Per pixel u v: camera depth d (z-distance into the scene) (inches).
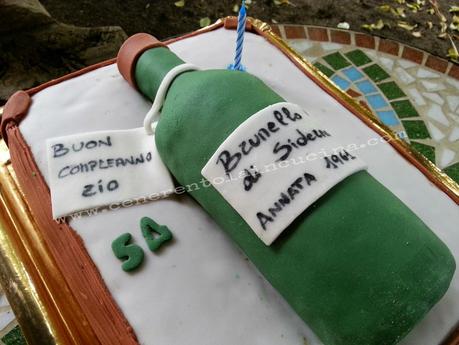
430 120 61.2
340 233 24.6
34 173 33.8
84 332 28.7
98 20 73.0
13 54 60.3
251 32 46.2
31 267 32.0
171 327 27.9
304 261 25.2
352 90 63.8
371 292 23.6
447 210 33.4
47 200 32.5
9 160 37.8
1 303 44.8
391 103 62.7
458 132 60.3
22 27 59.4
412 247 24.3
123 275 29.6
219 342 27.7
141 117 38.2
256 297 29.7
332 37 70.4
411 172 35.3
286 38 70.0
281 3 76.1
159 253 30.6
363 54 68.4
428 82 65.6
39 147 35.2
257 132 27.4
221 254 31.2
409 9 77.0
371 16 75.2
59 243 31.1
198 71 33.7
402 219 25.3
